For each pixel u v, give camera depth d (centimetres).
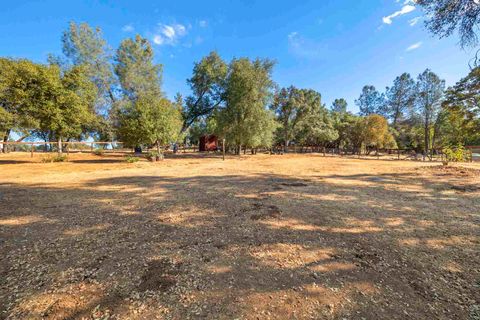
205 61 2962
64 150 2677
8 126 1669
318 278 254
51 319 190
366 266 280
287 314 198
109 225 410
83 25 2516
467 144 3341
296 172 1127
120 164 1491
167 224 416
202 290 230
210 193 657
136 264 279
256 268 273
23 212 477
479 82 1761
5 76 1558
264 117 2398
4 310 199
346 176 993
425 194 656
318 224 420
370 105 5366
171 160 1873
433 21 784
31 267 270
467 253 315
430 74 3541
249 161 1806
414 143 4091
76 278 249
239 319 191
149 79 2978
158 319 190
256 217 453
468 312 203
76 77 1752
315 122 3934
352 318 194
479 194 654
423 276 260
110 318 191
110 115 2789
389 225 418
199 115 3250
